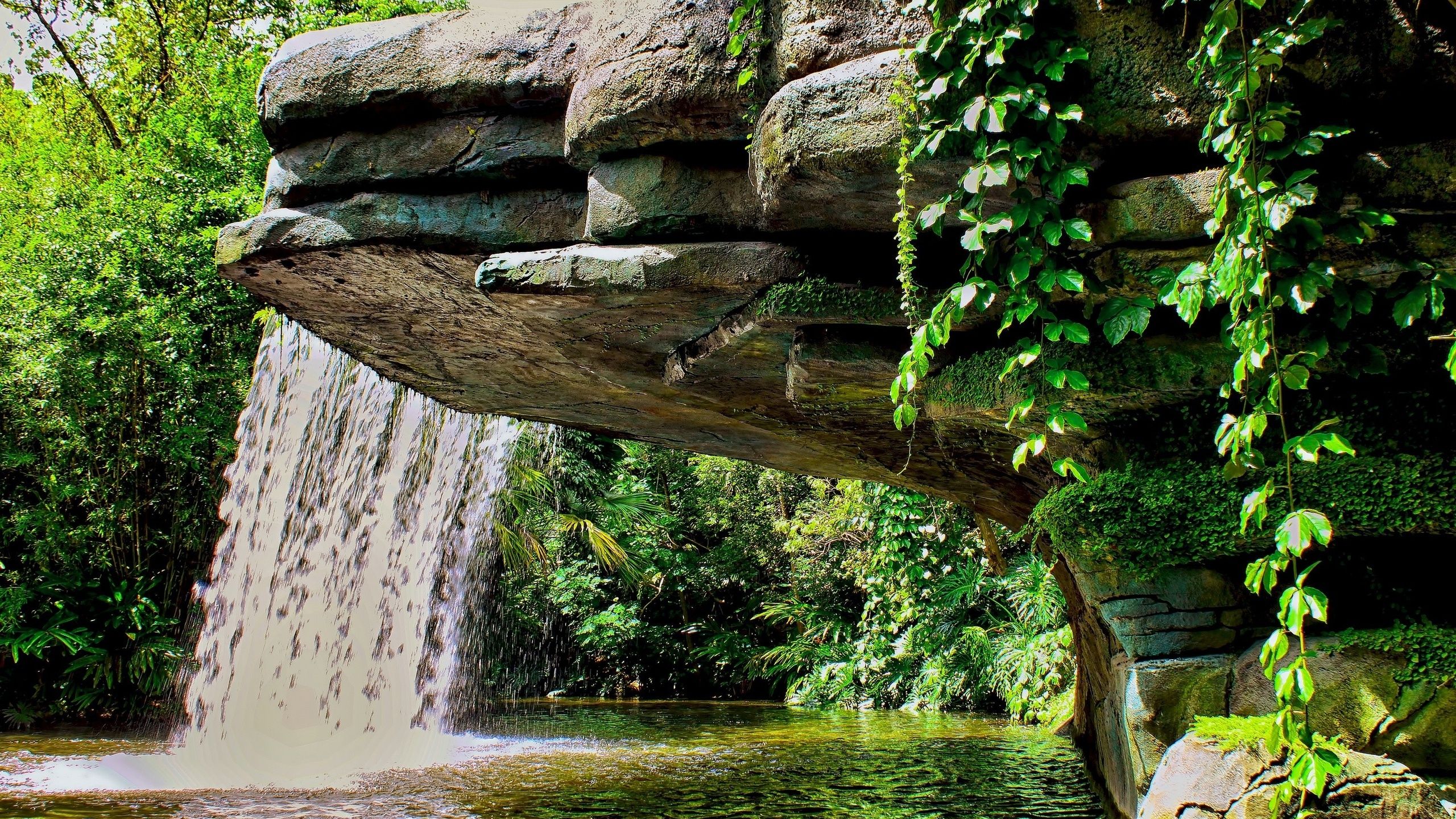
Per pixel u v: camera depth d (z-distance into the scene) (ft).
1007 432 10.49
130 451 32.40
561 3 10.15
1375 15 6.71
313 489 22.66
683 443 17.97
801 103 8.00
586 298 9.87
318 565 25.48
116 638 31.76
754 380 12.07
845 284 9.18
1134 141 7.39
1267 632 8.54
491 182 10.42
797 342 10.09
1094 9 7.32
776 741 24.97
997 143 7.46
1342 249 7.18
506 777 18.16
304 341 19.35
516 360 13.82
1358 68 6.77
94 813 14.11
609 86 9.17
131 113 48.85
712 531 61.46
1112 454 9.57
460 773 18.80
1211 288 7.46
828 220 8.80
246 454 22.15
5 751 22.44
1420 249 7.04
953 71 7.52
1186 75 7.14
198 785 17.20
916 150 7.56
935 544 37.86
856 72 7.91
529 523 42.57
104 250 31.86
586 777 18.15
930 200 8.25
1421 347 7.79
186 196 34.68
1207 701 8.33
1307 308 6.93
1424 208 6.88
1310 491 8.19
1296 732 6.59
